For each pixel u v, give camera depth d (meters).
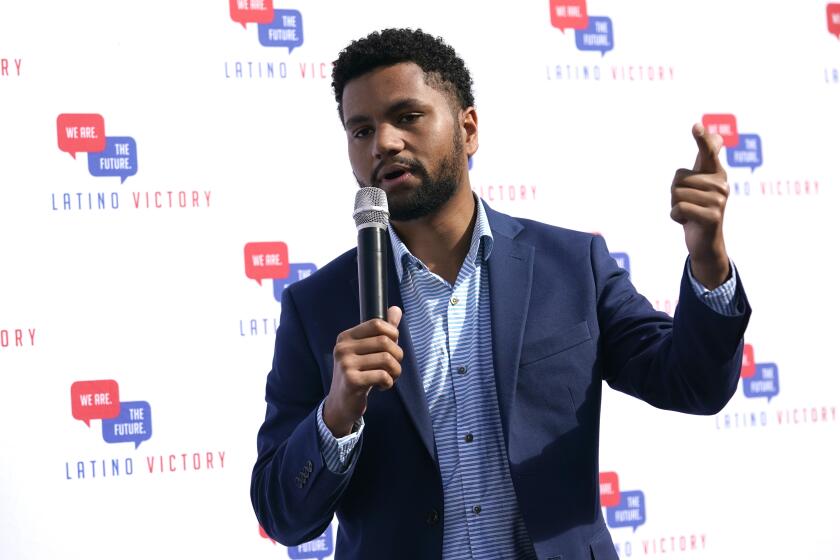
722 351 2.98
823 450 6.29
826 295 6.36
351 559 3.30
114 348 5.39
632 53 6.20
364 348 2.85
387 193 3.30
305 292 3.56
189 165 5.56
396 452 3.22
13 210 5.31
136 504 5.38
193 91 5.59
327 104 5.79
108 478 5.35
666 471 6.08
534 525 3.15
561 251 3.48
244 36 5.68
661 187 6.19
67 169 5.39
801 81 6.44
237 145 5.64
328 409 3.00
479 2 6.01
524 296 3.34
